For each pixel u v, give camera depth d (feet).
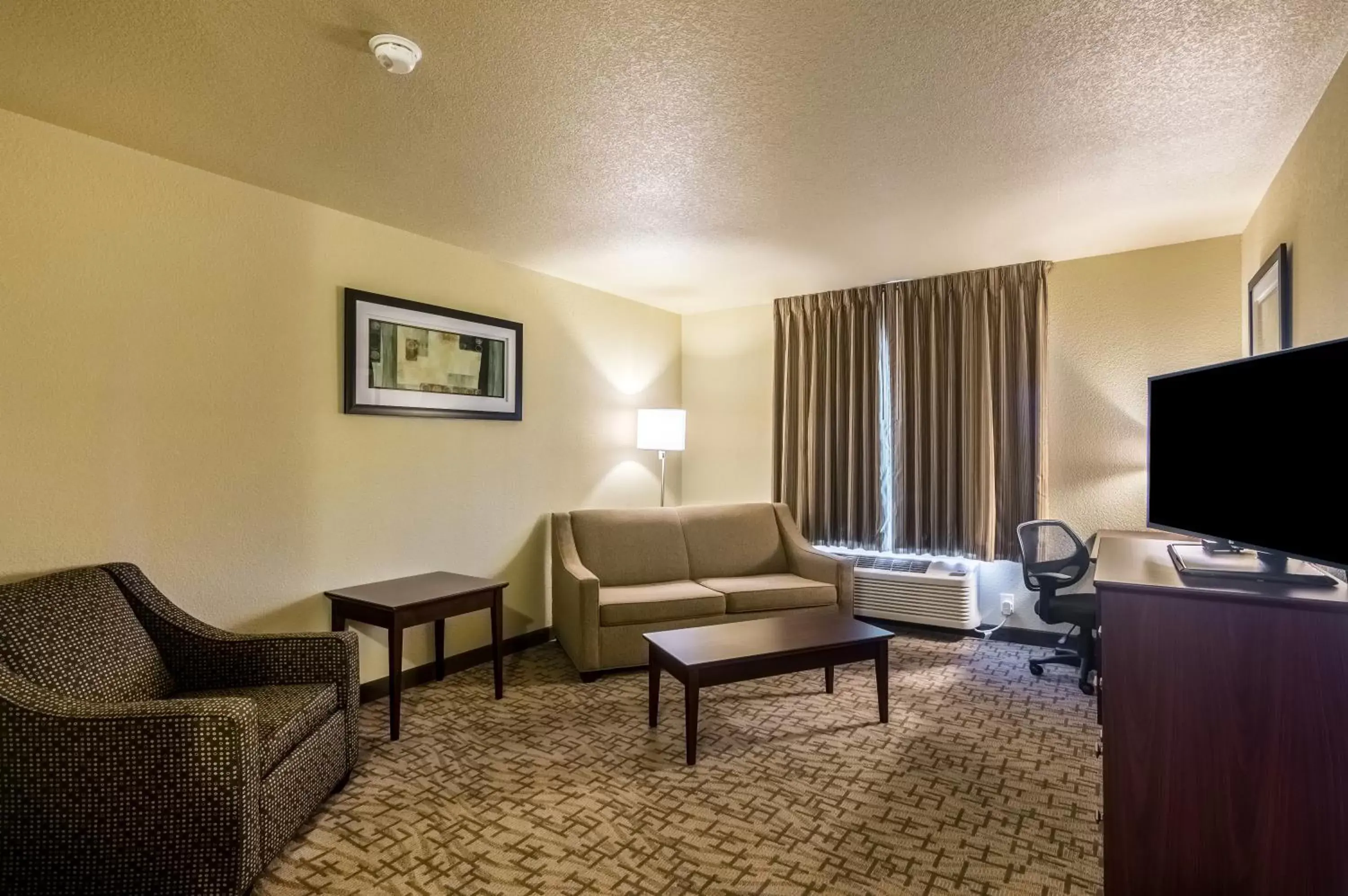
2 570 7.23
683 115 7.38
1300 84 6.77
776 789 7.89
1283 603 4.77
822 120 7.49
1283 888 4.78
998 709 10.34
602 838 6.89
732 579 14.03
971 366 13.96
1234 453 5.84
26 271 7.41
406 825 7.13
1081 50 6.14
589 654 11.65
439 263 12.01
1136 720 5.18
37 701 5.67
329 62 6.33
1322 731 4.71
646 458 17.07
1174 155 8.41
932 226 11.16
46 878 5.68
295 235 9.94
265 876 6.26
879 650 9.73
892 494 15.02
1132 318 12.63
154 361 8.44
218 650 7.63
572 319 14.85
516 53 6.17
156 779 5.64
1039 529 12.55
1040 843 6.77
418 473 11.69
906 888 6.07
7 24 5.69
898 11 5.56
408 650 11.40
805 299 16.02
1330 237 6.84
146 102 7.09
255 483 9.46
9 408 7.29
